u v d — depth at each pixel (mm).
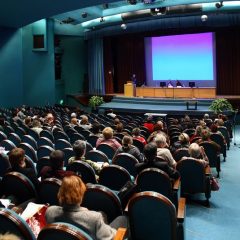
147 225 3506
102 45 24969
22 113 14227
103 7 21266
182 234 3881
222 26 20375
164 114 17453
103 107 20844
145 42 24156
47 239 2561
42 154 6852
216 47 21734
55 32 22609
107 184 4980
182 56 22484
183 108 18953
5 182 4191
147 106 20312
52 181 3854
